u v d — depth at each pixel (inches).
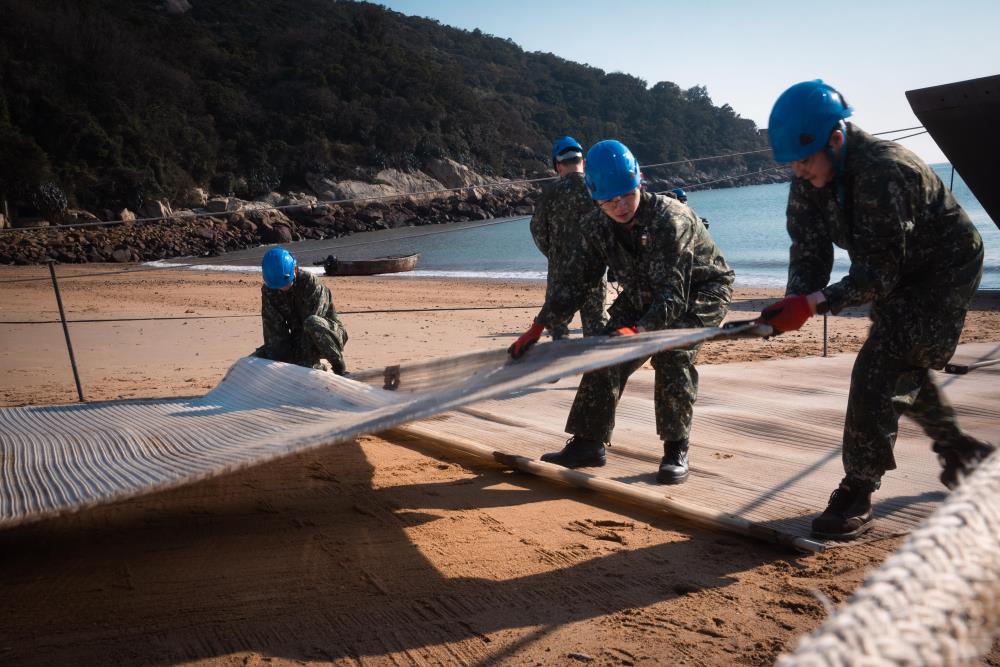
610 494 168.7
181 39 4025.6
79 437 162.7
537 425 233.8
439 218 3449.8
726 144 7849.4
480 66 7042.3
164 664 102.6
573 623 113.2
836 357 325.7
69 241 1983.3
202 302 805.9
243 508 166.6
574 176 237.6
